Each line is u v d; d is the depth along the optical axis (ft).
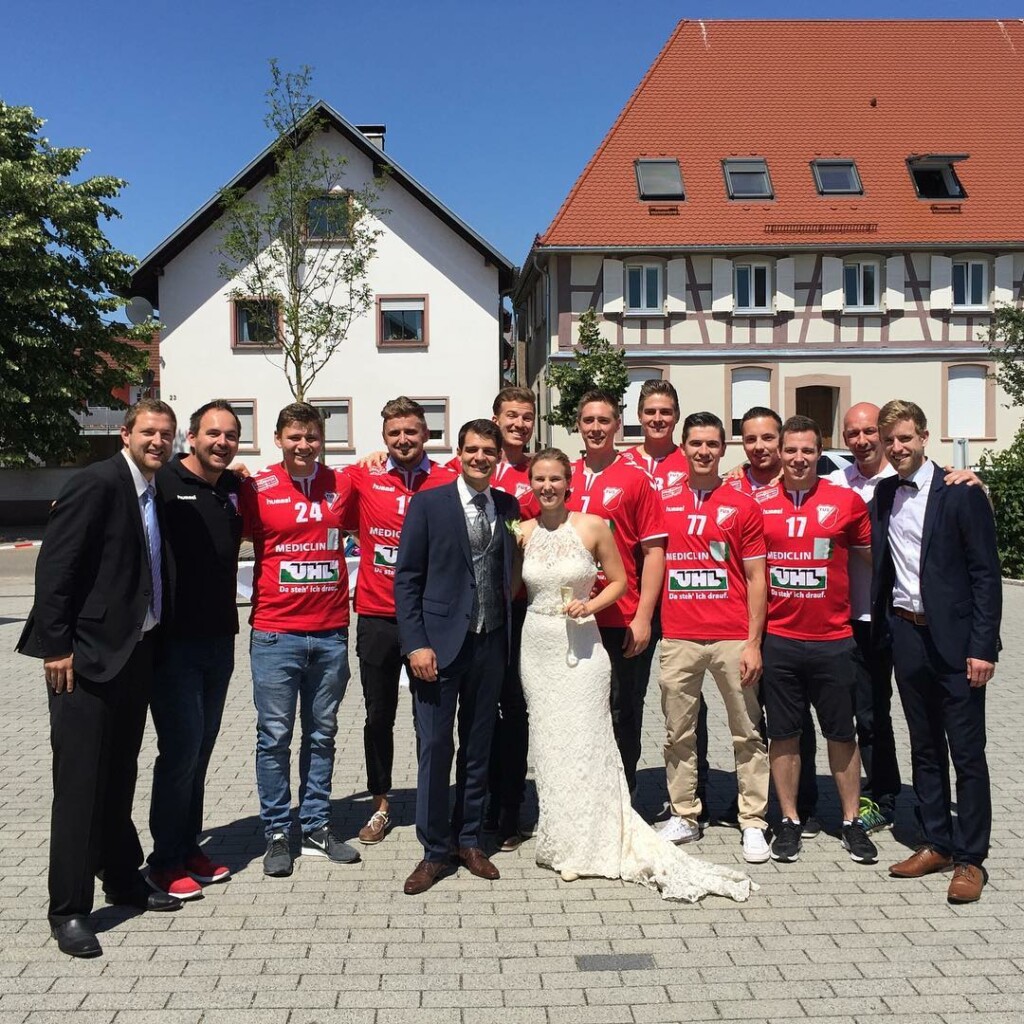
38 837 17.76
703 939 13.85
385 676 17.92
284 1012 11.94
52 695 14.02
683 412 93.04
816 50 105.81
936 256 93.40
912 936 13.87
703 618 17.43
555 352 92.43
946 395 94.17
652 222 92.84
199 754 16.03
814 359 93.40
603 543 16.66
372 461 18.17
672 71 103.24
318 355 97.66
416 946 13.69
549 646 16.48
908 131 100.58
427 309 97.71
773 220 93.40
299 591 16.61
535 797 20.24
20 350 96.94
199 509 15.71
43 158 98.48
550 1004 12.10
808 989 12.41
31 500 124.88
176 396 98.02
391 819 19.07
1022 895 15.24
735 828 18.58
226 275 86.69
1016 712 26.48
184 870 15.69
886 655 18.71
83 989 12.49
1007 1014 11.78
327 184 92.79
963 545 15.65
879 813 18.51
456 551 16.06
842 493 17.19
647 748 23.68
